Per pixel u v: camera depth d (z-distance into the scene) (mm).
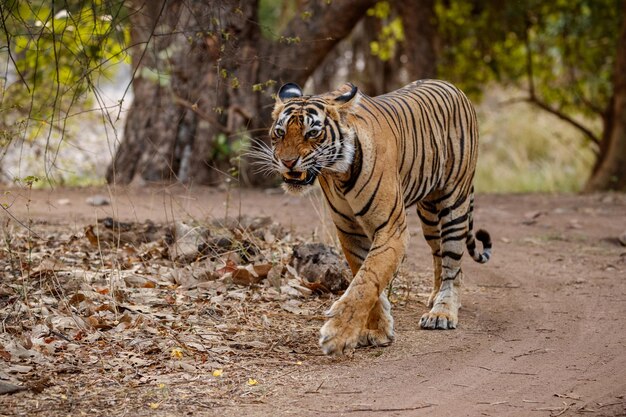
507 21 25938
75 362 8156
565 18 26047
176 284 10844
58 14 13438
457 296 10438
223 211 16141
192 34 14766
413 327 10047
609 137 25672
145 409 7262
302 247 11453
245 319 9750
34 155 20188
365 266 8727
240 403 7500
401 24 27734
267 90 20875
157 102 20547
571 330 10031
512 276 12953
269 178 21297
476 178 29469
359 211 8875
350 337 8508
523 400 7766
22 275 9922
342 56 33281
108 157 22766
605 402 7727
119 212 15875
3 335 8562
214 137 20781
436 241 10875
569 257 14461
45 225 14086
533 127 32250
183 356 8539
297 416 7254
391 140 9047
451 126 10414
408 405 7578
